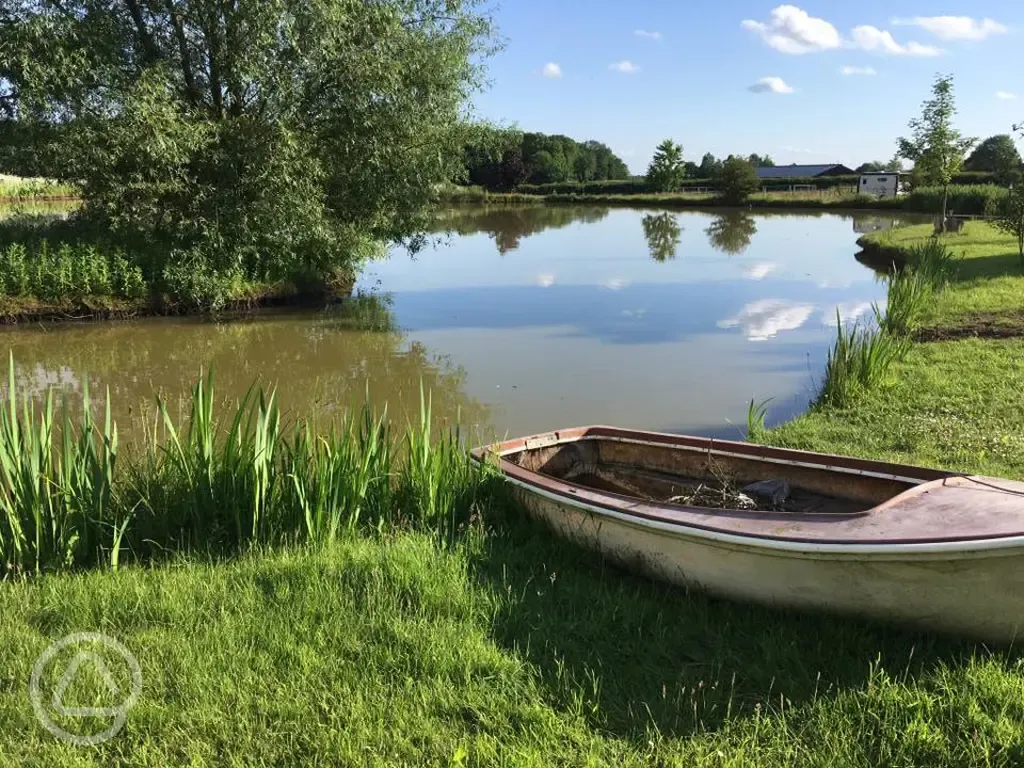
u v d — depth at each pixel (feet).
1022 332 35.88
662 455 17.93
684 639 11.64
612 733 9.57
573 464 19.03
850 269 72.43
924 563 10.34
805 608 11.85
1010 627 10.41
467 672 10.63
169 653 11.25
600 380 33.58
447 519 16.53
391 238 60.23
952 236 80.28
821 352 38.27
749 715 9.81
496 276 69.15
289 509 15.89
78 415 28.96
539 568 14.29
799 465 15.69
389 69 48.65
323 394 32.24
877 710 9.65
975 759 8.69
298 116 49.67
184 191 47.50
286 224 49.06
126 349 40.29
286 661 10.97
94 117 46.01
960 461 20.12
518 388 32.53
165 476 16.55
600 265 77.15
